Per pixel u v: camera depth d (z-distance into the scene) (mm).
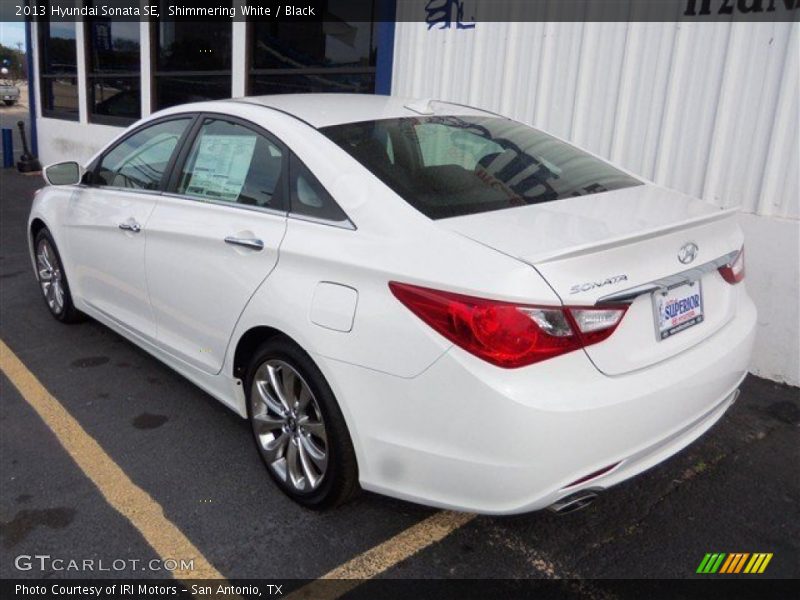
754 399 3895
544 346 2078
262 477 3086
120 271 3795
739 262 2789
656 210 2627
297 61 7684
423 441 2264
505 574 2514
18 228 8117
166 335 3535
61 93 12188
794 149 3949
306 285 2566
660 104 4559
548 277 2086
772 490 3018
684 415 2393
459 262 2186
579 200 2678
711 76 4281
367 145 2795
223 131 3266
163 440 3389
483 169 2818
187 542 2662
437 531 2734
